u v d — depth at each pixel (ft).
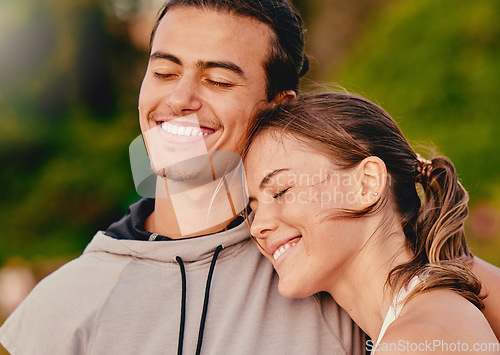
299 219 5.27
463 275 5.17
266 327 5.61
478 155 16.53
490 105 16.97
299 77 6.90
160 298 5.77
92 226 22.43
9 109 24.62
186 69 5.82
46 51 25.59
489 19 17.60
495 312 5.57
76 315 5.78
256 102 5.99
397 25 19.25
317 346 5.55
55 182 22.59
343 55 26.32
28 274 19.26
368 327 5.47
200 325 5.56
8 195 22.34
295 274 5.35
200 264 5.91
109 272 6.04
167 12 6.11
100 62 26.71
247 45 5.89
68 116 25.43
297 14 6.62
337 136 5.42
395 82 18.49
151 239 6.17
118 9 27.37
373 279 5.37
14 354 5.90
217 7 5.86
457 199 5.95
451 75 17.61
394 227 5.56
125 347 5.52
